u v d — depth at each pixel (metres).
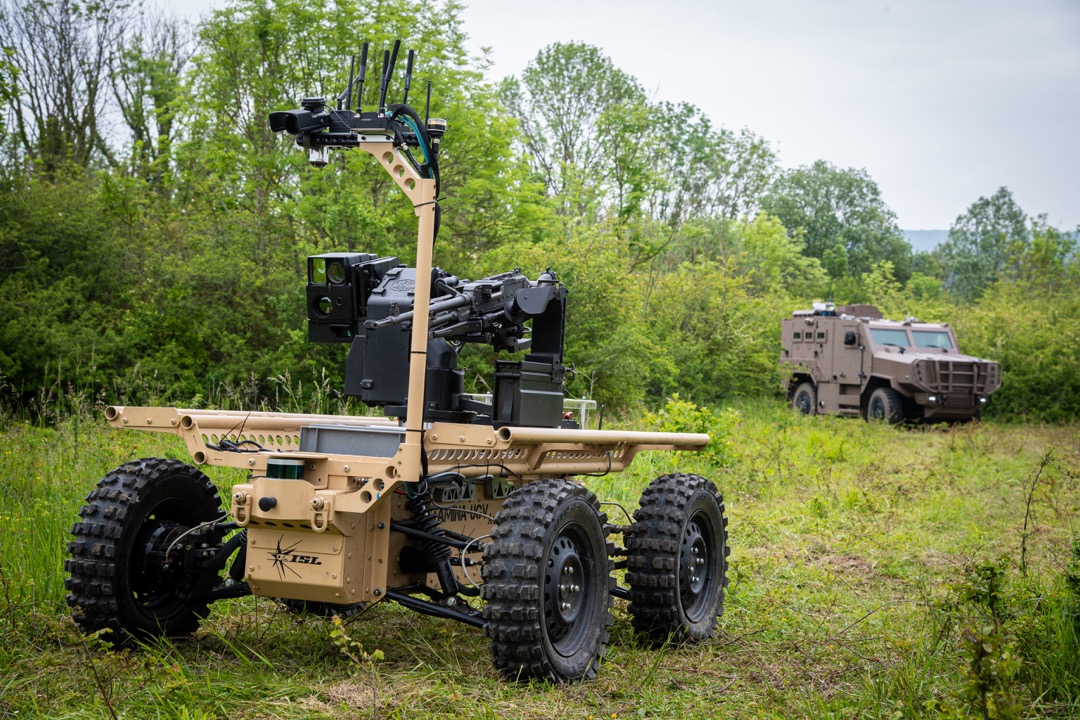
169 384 14.41
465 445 4.47
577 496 4.81
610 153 27.25
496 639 4.51
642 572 5.58
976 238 71.12
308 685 4.49
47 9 27.45
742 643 5.79
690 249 33.12
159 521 5.05
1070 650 5.01
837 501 10.59
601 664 5.08
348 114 4.69
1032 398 25.72
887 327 22.70
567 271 18.14
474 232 18.09
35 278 15.34
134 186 19.17
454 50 17.69
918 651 5.16
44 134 26.97
